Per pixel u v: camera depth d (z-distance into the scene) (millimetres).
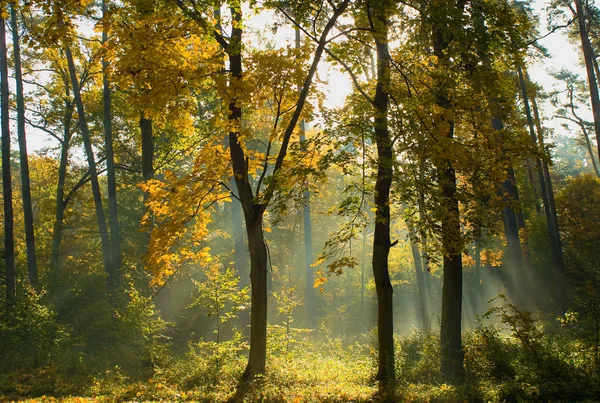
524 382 9484
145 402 8656
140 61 9922
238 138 10617
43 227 36281
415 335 14430
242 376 10453
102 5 18734
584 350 10453
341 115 10336
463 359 11453
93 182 21594
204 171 11750
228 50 10219
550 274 28297
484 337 11750
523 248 27172
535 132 27266
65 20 9398
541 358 10125
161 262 12305
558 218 32094
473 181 10930
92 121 27297
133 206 29828
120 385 10227
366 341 17453
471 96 10984
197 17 9867
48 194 36812
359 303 32469
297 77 10461
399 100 10586
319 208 28328
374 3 9688
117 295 17641
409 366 11289
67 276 22875
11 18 20469
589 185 33094
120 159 30406
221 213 30781
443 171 10234
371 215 20375
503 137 11109
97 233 31141
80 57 22797
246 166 11062
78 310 19281
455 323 12078
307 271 23609
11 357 12406
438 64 11445
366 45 11172
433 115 10578
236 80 9898
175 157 21406
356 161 9367
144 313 14164
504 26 10461
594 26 26047
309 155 10562
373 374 10906
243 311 20422
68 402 8539
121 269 20062
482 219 10969
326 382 10367
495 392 9039
